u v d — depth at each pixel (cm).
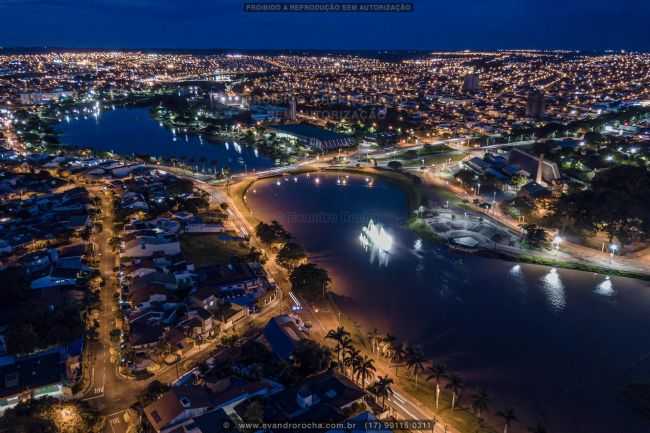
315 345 13550
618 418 12212
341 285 18738
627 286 18725
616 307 17275
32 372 12688
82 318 15350
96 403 12162
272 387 12369
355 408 11512
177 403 11106
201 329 14888
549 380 13550
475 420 11925
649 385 13338
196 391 11662
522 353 14700
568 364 14225
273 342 14162
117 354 14012
